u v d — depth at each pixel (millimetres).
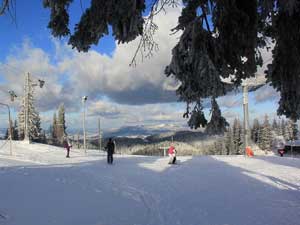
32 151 39719
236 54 5051
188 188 14703
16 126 75500
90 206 10734
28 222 8641
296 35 5008
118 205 11008
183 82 4770
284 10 4461
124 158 32156
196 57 4633
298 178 17875
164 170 21656
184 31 4691
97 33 4820
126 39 4695
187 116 5059
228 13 4715
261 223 8789
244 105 34625
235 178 17906
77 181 16000
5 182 14602
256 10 4805
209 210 10375
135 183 15992
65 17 4938
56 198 11789
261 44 5438
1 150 38250
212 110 4938
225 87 4820
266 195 13023
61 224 8586
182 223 8828
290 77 5168
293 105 5273
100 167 22891
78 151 44156
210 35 4832
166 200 12000
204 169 22359
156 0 4883
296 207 10719
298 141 50344
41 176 17250
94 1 4723
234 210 10367
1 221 8586
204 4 4793
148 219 9242
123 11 4488
